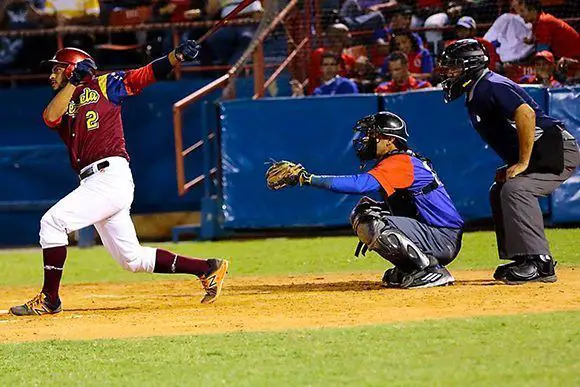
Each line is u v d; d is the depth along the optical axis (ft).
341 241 116.78
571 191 115.96
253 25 137.39
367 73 130.11
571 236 108.47
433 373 45.03
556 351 48.34
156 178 137.90
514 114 70.64
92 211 69.05
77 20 141.69
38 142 140.56
